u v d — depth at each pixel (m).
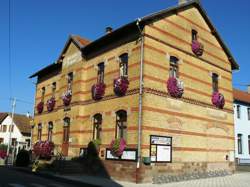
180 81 20.17
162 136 18.67
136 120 18.14
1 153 37.94
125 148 18.34
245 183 17.70
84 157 21.39
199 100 21.69
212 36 24.05
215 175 21.77
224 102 23.94
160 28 19.89
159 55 19.48
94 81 22.50
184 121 20.30
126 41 20.12
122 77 19.42
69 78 25.33
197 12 23.02
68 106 24.38
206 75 22.75
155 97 18.69
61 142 24.69
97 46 22.61
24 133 58.62
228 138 23.95
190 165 20.22
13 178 17.52
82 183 16.34
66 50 26.16
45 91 30.34
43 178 18.34
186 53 21.39
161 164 18.33
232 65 25.67
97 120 21.66
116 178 18.48
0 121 59.78
